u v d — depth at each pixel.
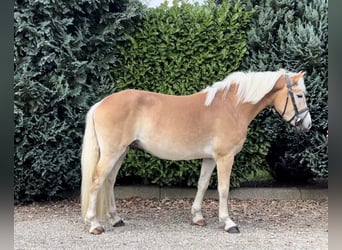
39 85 4.67
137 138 4.05
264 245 3.66
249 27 5.13
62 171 4.88
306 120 4.09
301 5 5.05
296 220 4.51
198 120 3.99
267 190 5.36
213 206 5.08
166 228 4.19
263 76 4.06
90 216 3.95
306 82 4.90
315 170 5.01
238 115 4.04
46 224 4.29
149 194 5.34
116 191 5.34
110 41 5.03
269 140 5.17
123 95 4.02
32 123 4.67
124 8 5.21
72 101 4.90
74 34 5.07
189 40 5.03
